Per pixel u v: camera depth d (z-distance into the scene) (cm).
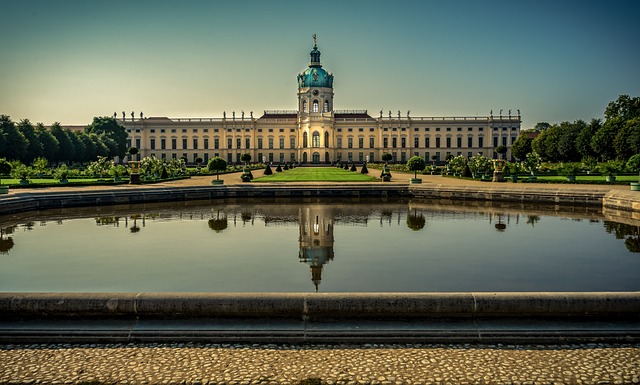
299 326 885
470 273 1362
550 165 6862
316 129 13338
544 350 823
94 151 9862
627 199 2775
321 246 1741
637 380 723
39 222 2384
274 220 2450
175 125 13525
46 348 839
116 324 898
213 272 1379
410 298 906
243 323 896
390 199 3638
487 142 13512
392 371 750
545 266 1447
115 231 2100
